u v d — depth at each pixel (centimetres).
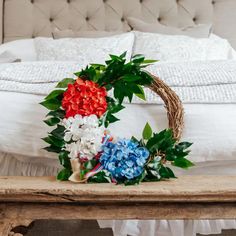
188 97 121
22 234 104
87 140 104
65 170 108
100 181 104
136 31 252
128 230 130
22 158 130
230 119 120
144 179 106
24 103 127
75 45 229
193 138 119
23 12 279
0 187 97
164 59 224
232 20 282
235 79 125
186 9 286
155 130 120
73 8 284
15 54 234
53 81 131
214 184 101
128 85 113
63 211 99
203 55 231
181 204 100
